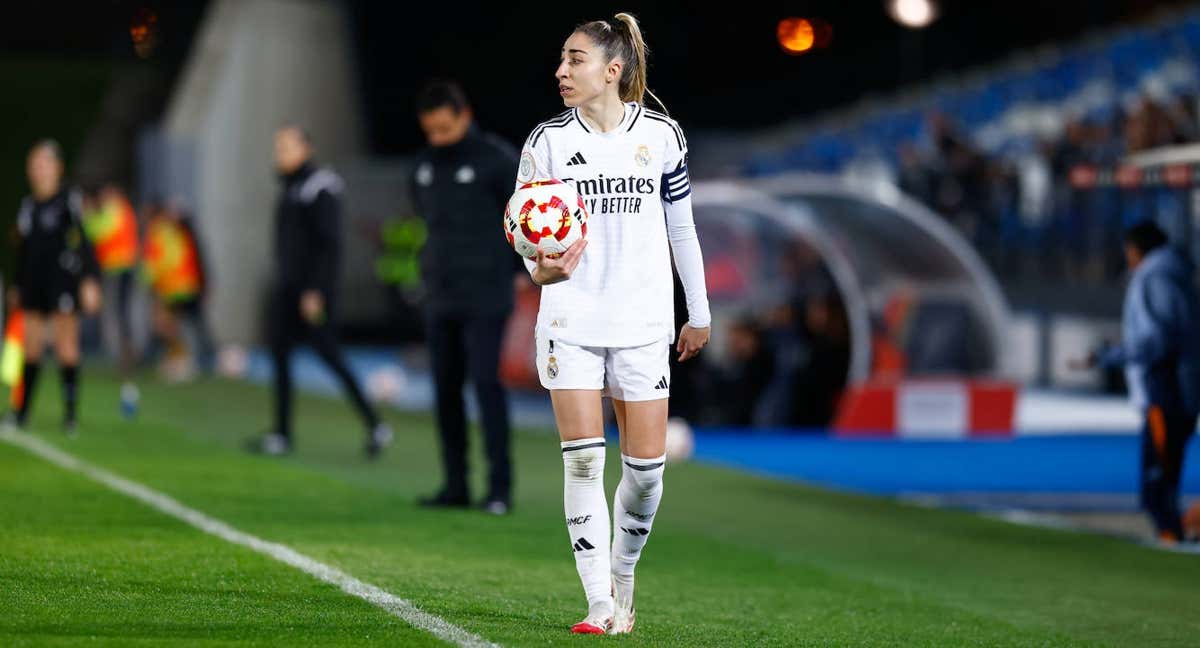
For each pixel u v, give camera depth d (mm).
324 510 32781
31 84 121375
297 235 43781
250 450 45125
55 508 30828
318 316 43844
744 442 54219
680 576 27359
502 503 34062
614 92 19578
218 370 78188
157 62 110688
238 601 21531
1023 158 89312
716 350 61188
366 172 104812
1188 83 85188
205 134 94125
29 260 46375
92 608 20547
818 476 45406
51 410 54469
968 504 40125
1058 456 51000
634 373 19688
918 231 59938
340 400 65375
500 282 33625
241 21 98000
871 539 33906
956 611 25172
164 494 33969
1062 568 30797
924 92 112062
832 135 111938
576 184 19516
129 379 72438
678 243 20156
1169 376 33469
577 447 19844
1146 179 37938
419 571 25344
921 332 60812
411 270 94250
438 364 34156
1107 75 91688
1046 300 80750
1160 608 26766
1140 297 33594
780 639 21406
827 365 59375
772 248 63188
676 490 41281
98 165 104562
